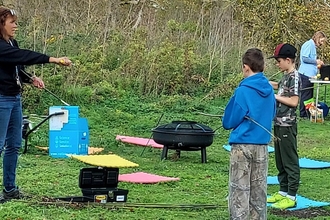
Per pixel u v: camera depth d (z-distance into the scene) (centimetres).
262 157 496
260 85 493
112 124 1161
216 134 1113
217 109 1315
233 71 1552
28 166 778
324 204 641
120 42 1507
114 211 566
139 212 569
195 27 1634
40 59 545
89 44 1481
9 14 557
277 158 621
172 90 1428
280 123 607
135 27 1625
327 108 1367
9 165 579
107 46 1489
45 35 1398
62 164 805
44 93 1238
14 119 570
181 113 1288
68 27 1530
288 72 602
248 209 493
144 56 1441
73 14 1599
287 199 618
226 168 825
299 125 1279
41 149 899
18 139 579
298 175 612
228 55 1588
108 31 1551
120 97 1341
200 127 856
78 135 867
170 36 1602
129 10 1744
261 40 1908
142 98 1370
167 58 1441
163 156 872
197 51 1589
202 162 866
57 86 1252
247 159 491
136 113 1267
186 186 705
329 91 1667
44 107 1194
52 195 615
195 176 764
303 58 1351
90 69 1366
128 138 1022
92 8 1630
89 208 568
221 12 1708
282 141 608
